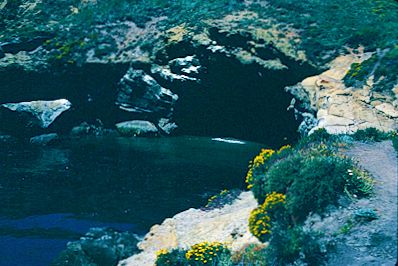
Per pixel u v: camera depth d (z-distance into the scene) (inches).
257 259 689.6
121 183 1373.0
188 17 2182.6
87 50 2159.2
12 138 1883.6
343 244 653.9
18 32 2276.1
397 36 1776.6
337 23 1934.1
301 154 887.7
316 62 1769.2
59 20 2381.9
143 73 2043.6
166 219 1077.1
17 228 1075.3
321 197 733.3
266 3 2148.1
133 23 2277.3
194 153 1706.4
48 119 1964.8
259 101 1904.5
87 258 906.1
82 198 1261.1
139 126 2000.5
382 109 1424.7
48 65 2111.2
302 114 1668.3
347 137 1025.5
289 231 687.1
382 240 644.7
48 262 919.7
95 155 1664.6
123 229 1072.8
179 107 1987.0
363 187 756.0
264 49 1845.5
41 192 1299.2
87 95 2121.1
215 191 1315.2
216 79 1934.1
